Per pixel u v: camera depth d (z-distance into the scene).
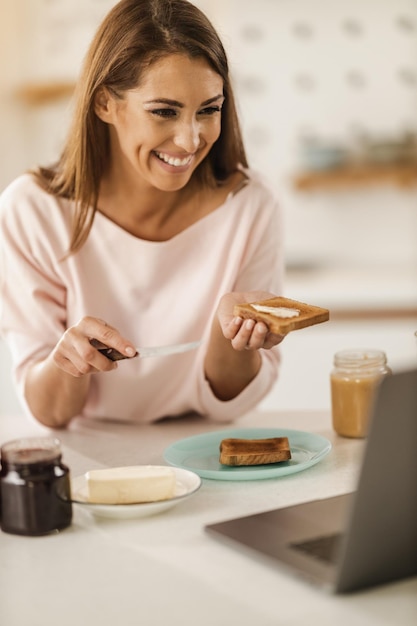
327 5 4.66
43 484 1.46
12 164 4.66
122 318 2.22
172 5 1.91
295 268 4.78
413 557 1.28
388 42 4.70
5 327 2.22
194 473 1.64
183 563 1.35
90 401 2.23
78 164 2.11
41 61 4.60
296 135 4.76
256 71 4.70
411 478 1.24
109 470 1.58
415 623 1.16
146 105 1.90
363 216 4.77
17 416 2.29
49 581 1.31
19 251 2.18
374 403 1.20
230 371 2.13
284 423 2.13
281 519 1.47
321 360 4.13
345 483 1.67
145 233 2.20
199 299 2.21
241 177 2.24
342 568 1.22
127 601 1.24
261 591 1.25
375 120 4.75
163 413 2.22
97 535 1.47
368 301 4.19
